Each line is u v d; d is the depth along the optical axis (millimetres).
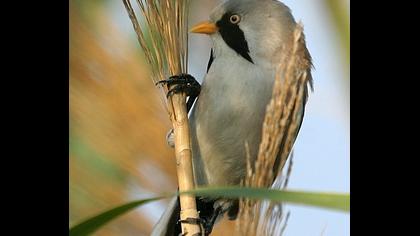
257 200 1942
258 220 1942
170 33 1989
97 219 1925
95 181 2033
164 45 1989
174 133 1989
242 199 1945
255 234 1942
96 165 2035
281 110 1965
